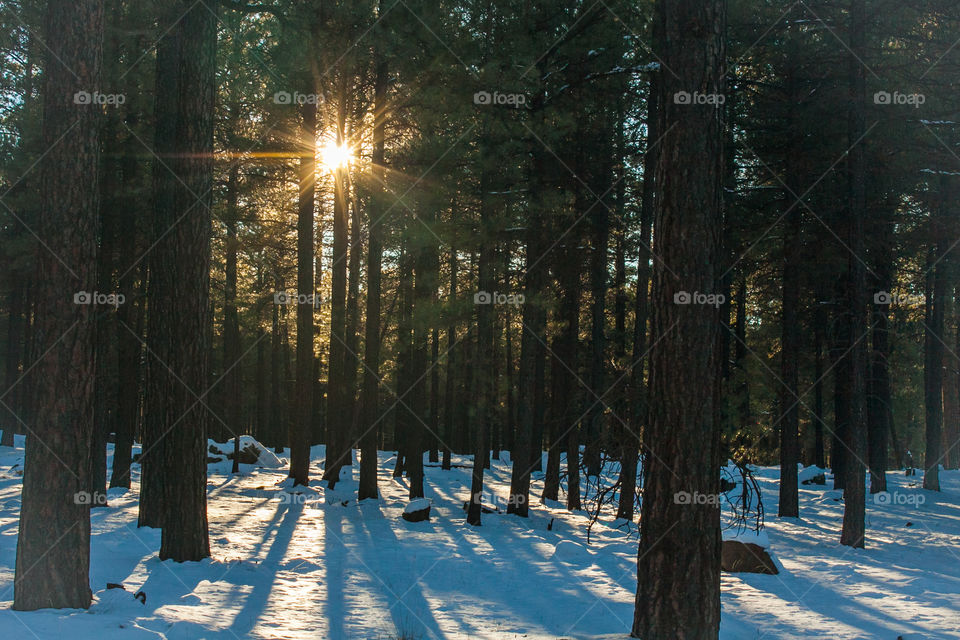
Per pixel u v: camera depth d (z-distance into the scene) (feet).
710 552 24.77
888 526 67.87
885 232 76.18
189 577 35.86
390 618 30.48
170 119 48.11
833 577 42.55
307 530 54.19
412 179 60.54
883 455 90.99
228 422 137.49
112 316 68.33
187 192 39.68
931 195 78.79
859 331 56.29
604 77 61.16
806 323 98.73
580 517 69.05
